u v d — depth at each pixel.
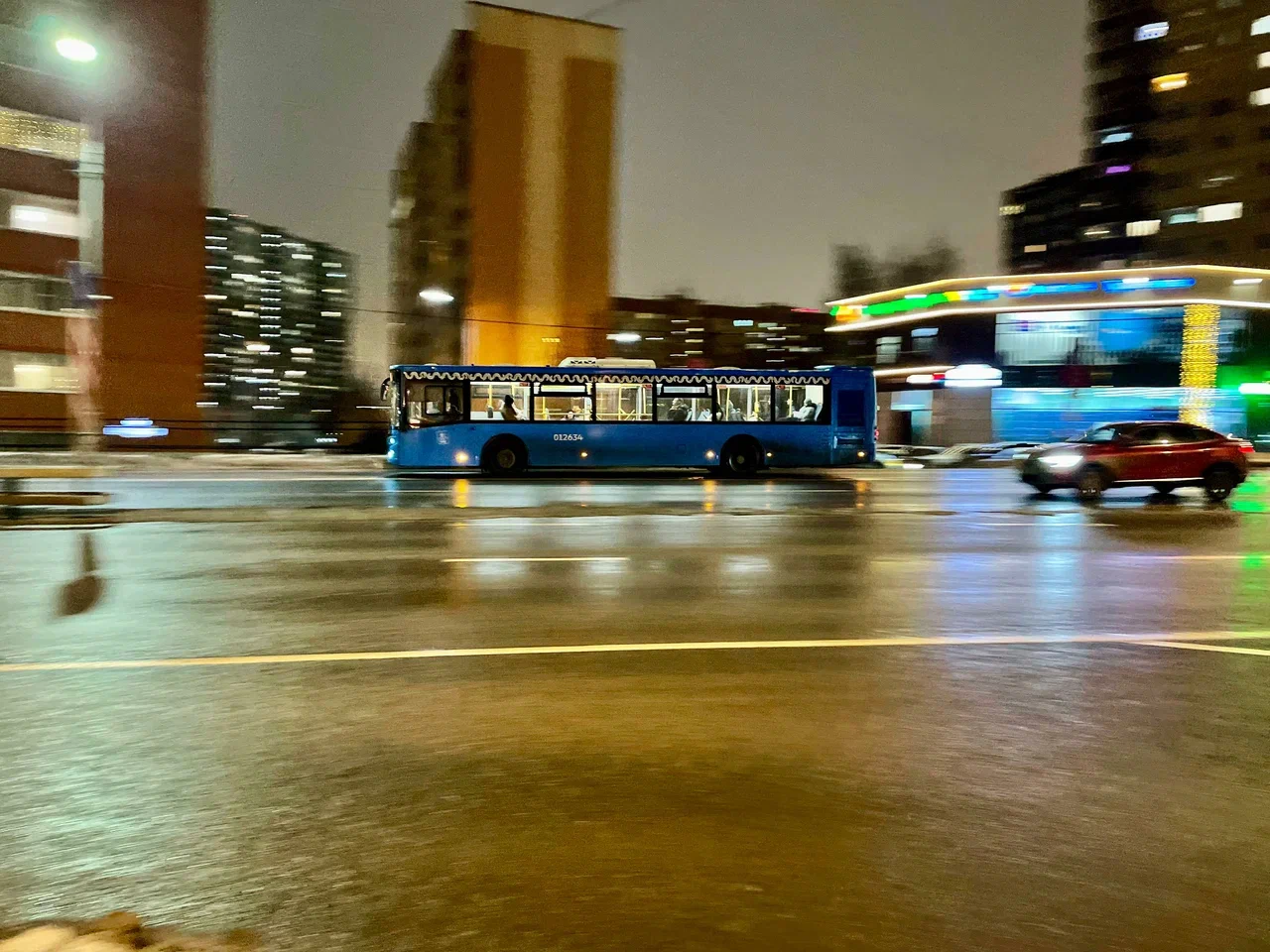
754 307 72.69
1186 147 59.62
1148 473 19.17
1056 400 47.19
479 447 24.17
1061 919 3.15
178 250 42.47
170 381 42.34
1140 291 46.19
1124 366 46.50
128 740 4.73
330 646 6.71
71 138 36.19
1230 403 45.59
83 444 26.70
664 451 24.70
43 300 35.72
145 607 7.99
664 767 4.46
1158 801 4.13
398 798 4.05
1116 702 5.59
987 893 3.32
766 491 21.09
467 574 9.76
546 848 3.61
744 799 4.09
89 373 27.61
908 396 50.94
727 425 24.94
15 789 4.11
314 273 114.94
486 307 66.12
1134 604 8.68
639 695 5.57
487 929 3.04
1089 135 68.75
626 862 3.51
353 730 4.91
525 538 12.55
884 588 9.31
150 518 14.44
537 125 66.31
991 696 5.68
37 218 35.50
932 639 7.18
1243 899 3.30
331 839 3.66
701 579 9.65
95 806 3.94
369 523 14.12
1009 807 4.05
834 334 56.19
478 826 3.79
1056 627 7.66
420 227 74.31
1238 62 56.94
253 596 8.52
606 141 68.06
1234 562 11.19
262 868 3.43
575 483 22.67
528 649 6.68
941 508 17.48
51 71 35.38
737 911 3.17
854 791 4.20
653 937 3.01
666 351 71.06
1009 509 17.47
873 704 5.48
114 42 40.22
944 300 49.81
